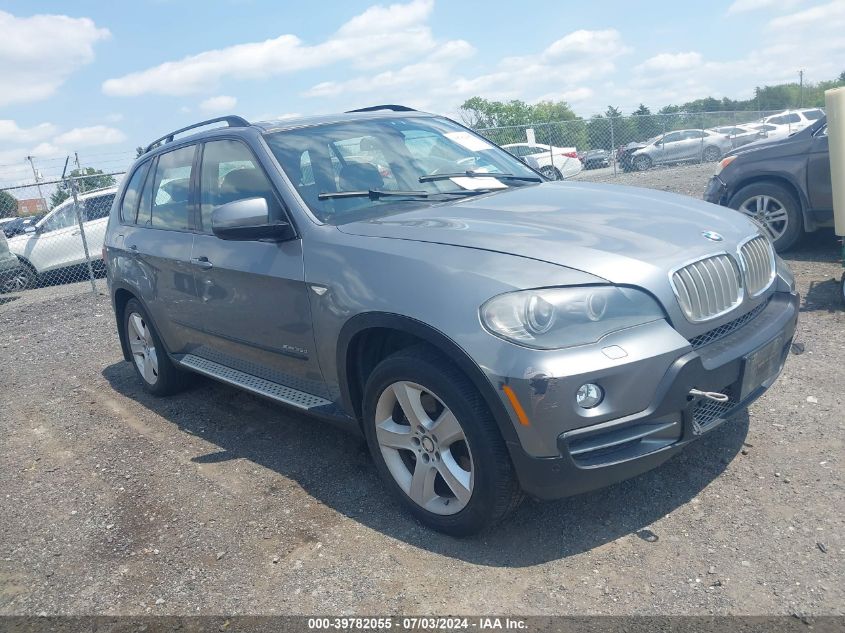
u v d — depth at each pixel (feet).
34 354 24.50
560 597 8.68
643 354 8.68
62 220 43.04
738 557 9.02
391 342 11.04
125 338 18.58
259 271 12.09
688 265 9.55
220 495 12.37
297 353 11.91
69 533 11.79
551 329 8.56
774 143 23.67
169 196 15.78
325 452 13.58
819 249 24.29
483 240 9.80
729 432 12.22
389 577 9.48
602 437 8.69
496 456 9.02
